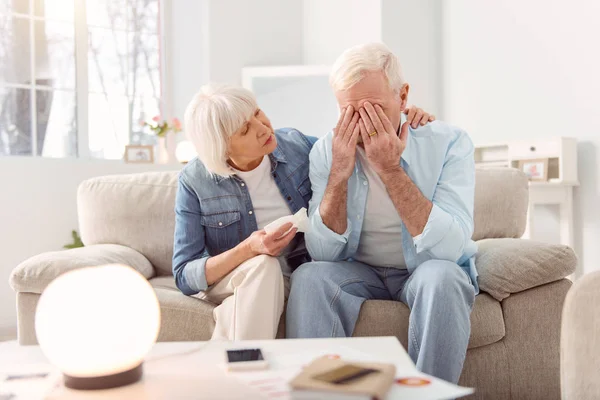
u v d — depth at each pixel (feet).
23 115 14.57
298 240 6.51
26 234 13.60
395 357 3.60
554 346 5.79
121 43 15.92
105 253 7.09
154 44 16.40
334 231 5.91
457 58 15.05
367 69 5.66
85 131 15.28
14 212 13.50
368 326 5.67
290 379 3.28
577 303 3.54
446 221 5.52
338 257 6.20
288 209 6.46
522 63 13.33
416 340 5.25
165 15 16.46
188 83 16.47
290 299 5.69
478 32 14.42
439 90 15.65
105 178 8.16
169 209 7.78
